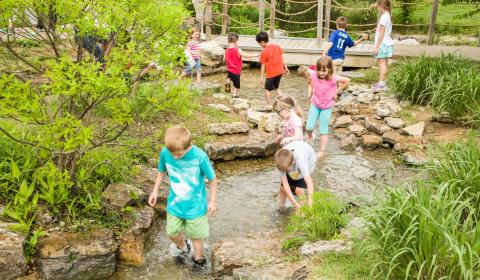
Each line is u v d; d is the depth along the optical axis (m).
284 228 5.09
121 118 4.55
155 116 6.92
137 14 4.57
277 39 13.66
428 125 7.62
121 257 4.52
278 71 8.88
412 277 3.58
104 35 4.50
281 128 6.72
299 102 9.63
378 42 9.14
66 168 4.94
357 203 5.24
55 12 4.48
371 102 8.73
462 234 3.53
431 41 12.66
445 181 4.77
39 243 4.36
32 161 5.03
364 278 3.83
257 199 5.76
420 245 3.49
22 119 4.40
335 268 4.02
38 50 7.00
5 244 4.17
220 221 5.27
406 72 8.54
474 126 7.26
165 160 4.39
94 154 5.23
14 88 4.19
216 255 4.43
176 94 4.79
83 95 5.04
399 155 6.94
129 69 4.54
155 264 4.54
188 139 4.19
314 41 13.50
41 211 4.69
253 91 10.41
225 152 6.73
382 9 9.18
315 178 6.30
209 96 9.22
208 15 13.45
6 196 4.78
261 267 4.15
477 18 18.14
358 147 7.36
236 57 9.34
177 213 4.38
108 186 5.27
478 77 7.53
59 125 4.26
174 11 4.66
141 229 4.84
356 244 4.03
